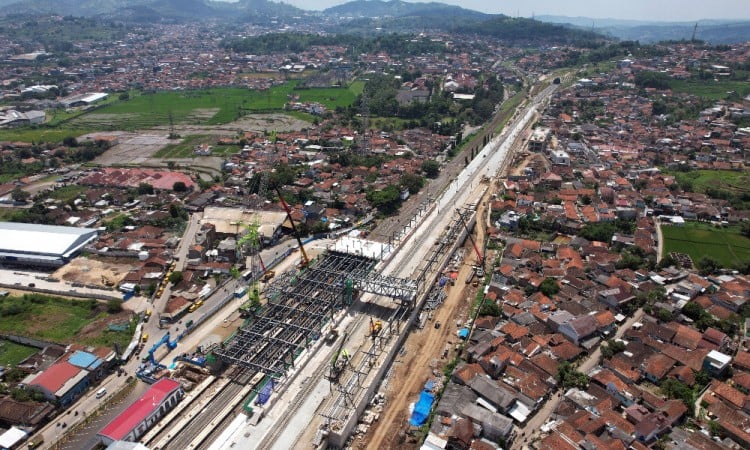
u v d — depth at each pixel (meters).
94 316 160.12
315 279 179.88
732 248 193.00
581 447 103.50
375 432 117.00
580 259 184.38
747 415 112.88
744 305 150.75
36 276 183.12
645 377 126.81
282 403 122.38
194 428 118.69
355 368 133.62
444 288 176.38
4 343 147.25
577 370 130.75
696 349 132.00
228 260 194.50
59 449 111.69
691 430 110.06
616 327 147.00
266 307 165.38
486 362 130.25
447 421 113.75
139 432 115.44
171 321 156.88
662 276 171.12
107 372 135.62
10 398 123.62
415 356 142.75
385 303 165.25
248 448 109.25
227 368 139.12
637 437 106.94
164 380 127.88
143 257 193.50
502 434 108.00
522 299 159.62
